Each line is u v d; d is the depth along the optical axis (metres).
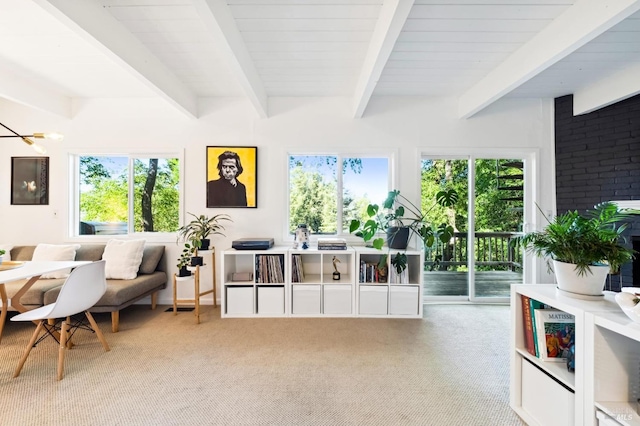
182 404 1.63
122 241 3.15
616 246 1.30
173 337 2.48
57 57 2.47
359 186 3.52
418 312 2.95
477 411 1.59
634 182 2.85
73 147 3.41
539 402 1.43
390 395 1.72
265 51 2.40
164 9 1.87
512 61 2.46
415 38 2.21
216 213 3.42
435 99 3.41
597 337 1.13
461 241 3.52
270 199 3.41
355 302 2.96
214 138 3.41
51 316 1.82
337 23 2.03
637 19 1.95
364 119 3.41
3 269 2.14
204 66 2.67
